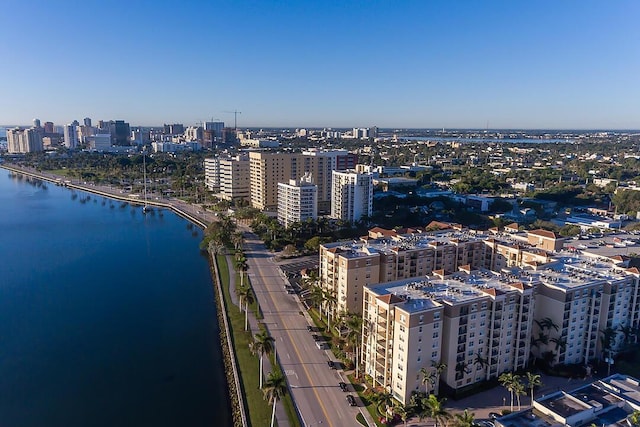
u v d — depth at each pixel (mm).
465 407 139000
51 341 186000
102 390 153625
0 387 154500
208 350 180375
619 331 167500
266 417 132750
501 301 149375
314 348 171500
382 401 131625
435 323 140375
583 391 117625
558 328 157500
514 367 157250
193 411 143000
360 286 193625
